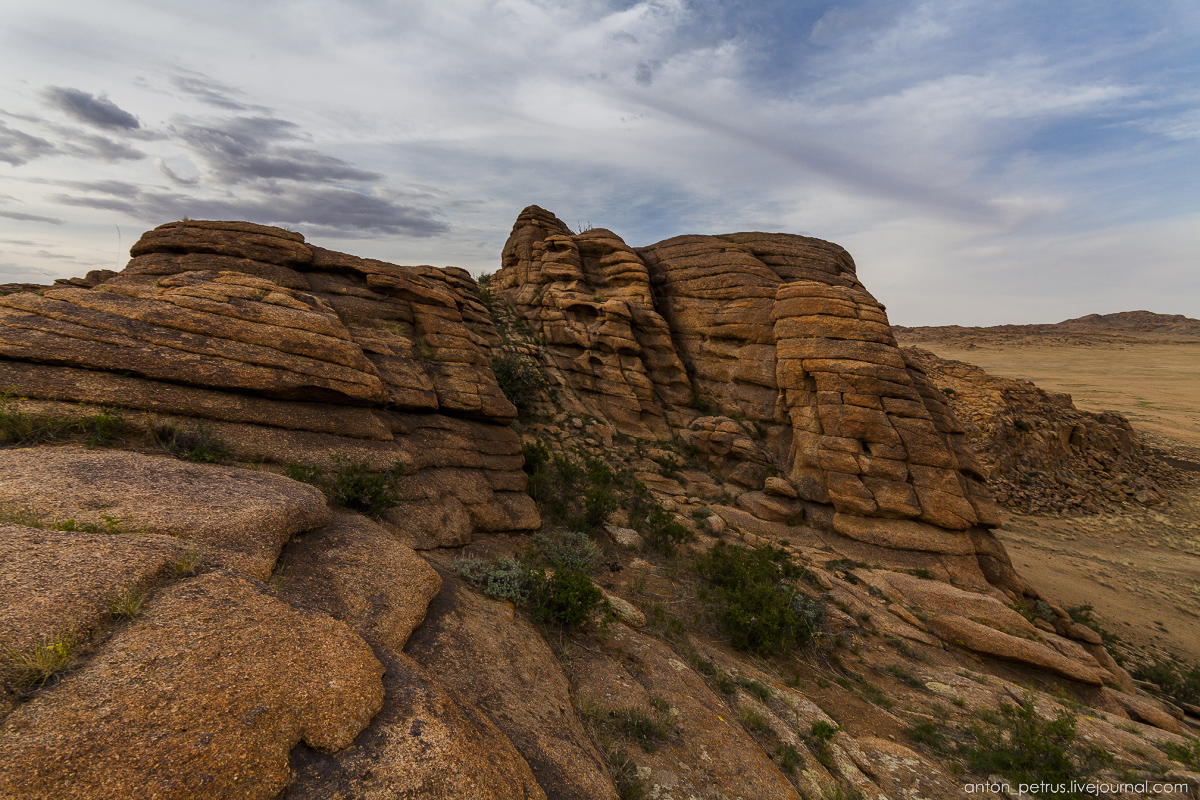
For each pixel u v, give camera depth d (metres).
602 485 19.80
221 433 8.98
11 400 7.48
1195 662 19.64
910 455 20.91
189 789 2.88
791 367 24.19
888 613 15.14
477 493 13.31
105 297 9.81
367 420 11.73
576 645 8.25
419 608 6.54
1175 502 39.84
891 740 9.03
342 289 16.05
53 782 2.66
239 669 3.79
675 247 32.56
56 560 4.15
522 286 35.62
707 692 8.05
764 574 14.55
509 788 4.13
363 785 3.47
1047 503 36.41
